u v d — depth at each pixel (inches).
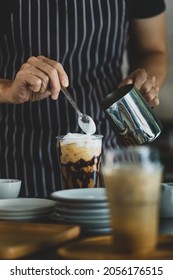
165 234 44.5
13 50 90.0
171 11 155.5
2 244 43.1
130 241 38.3
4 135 90.4
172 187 54.8
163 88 160.2
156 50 101.7
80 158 61.4
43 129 89.0
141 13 98.7
